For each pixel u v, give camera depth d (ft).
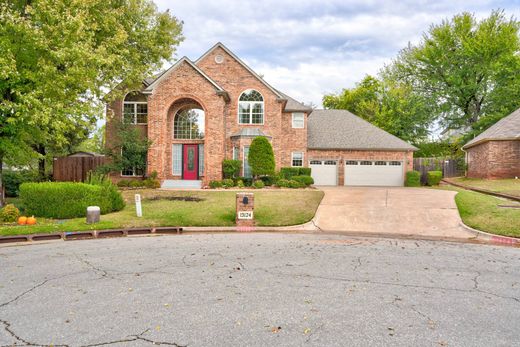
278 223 41.98
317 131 96.68
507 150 78.95
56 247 30.53
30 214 44.09
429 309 16.74
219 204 51.08
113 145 78.64
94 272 22.57
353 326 14.80
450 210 47.42
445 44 127.24
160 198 57.21
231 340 13.52
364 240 34.53
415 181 88.89
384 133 95.55
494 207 45.65
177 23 78.79
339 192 66.03
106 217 42.93
